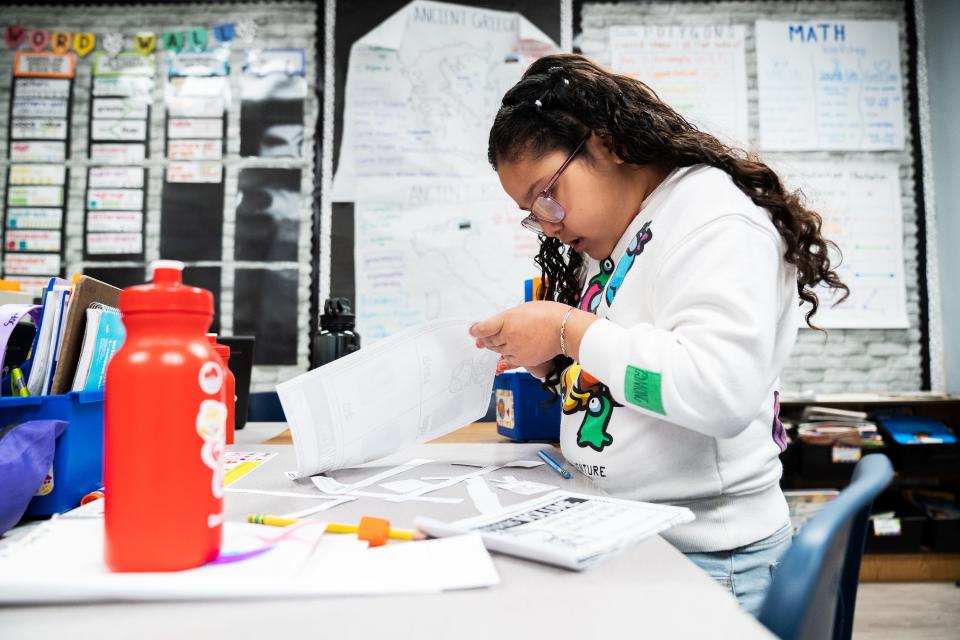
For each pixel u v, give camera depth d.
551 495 0.55
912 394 2.42
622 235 0.78
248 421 1.70
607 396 0.70
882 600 2.02
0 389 0.61
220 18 2.66
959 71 2.49
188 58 2.65
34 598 0.33
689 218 0.64
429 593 0.35
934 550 2.20
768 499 0.68
